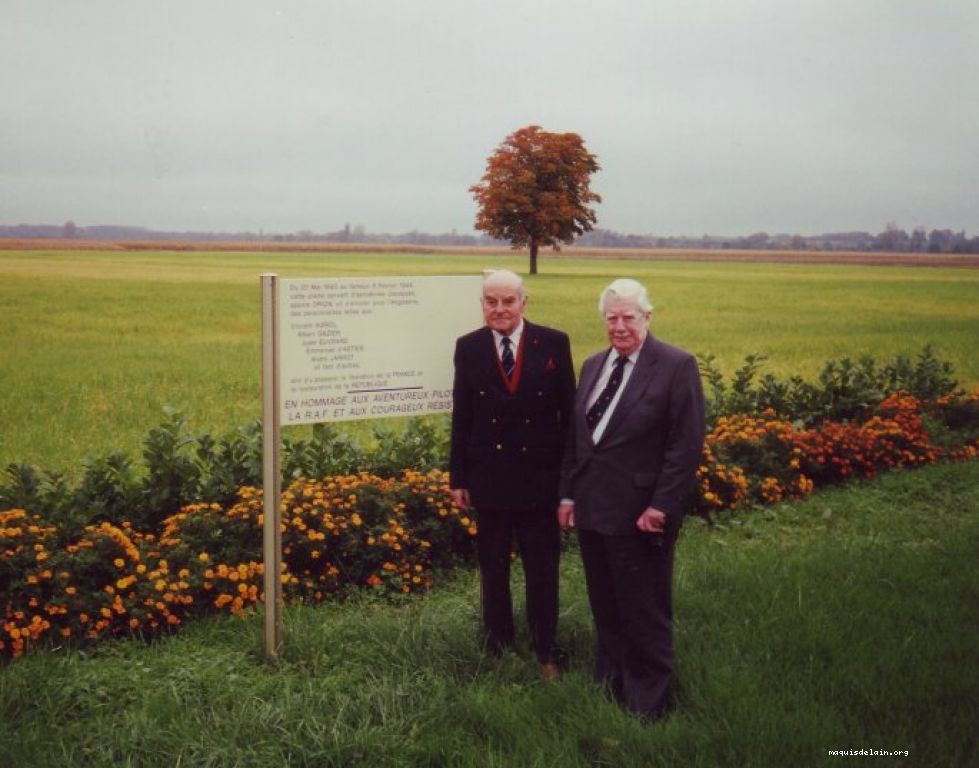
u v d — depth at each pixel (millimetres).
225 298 34156
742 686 4371
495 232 69750
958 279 51750
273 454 4859
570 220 68812
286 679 4613
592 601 4668
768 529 7855
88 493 6277
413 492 6746
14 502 6004
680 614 5418
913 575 6055
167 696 4387
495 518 4996
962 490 9125
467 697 4398
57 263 52781
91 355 20500
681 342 24016
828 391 11258
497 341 4922
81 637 5125
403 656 4863
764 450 9070
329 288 4969
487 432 4879
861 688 4398
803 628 5051
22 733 4027
